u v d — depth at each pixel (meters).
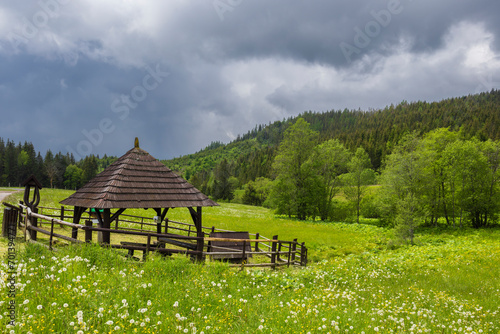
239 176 175.25
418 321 7.23
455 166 45.00
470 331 6.61
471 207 44.94
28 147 116.81
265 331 5.38
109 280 6.67
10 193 42.88
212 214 42.97
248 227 32.81
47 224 16.84
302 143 52.19
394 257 21.36
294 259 15.77
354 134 197.12
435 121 192.12
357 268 14.21
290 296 8.29
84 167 117.69
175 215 35.22
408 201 30.83
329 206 53.91
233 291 7.78
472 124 172.88
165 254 12.12
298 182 52.78
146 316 5.08
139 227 21.20
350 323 6.42
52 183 111.94
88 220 10.33
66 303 5.04
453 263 18.02
